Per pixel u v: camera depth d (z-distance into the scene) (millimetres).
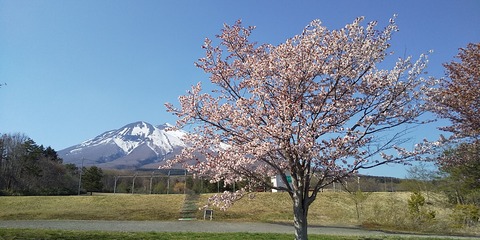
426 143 8789
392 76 9141
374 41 9133
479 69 12742
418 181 31500
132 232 16453
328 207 30000
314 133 8492
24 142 58000
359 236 16906
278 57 9383
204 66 10602
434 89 9250
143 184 54906
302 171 8742
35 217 25109
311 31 9461
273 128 8305
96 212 27250
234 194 9375
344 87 9195
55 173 58781
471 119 12266
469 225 22828
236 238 15352
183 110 9688
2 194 45375
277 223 23266
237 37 11016
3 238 12750
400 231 20766
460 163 12625
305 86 9234
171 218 25641
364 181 30875
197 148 9398
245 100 9227
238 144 9023
